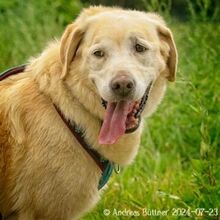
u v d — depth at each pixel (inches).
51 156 319.0
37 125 320.5
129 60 309.7
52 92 319.9
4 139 324.2
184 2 702.5
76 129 319.3
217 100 470.3
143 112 328.8
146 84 314.8
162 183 429.4
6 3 711.7
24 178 323.0
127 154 331.3
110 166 331.3
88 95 316.2
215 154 437.7
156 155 482.6
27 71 334.6
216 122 460.4
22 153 321.4
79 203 327.6
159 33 328.2
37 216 329.7
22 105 323.3
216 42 543.2
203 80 486.9
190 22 592.1
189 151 487.2
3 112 326.3
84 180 323.3
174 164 473.1
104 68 309.0
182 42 562.3
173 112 513.3
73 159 319.9
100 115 319.6
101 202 394.9
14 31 644.1
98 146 322.0
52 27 653.9
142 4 718.5
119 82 301.1
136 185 426.3
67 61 312.8
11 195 328.2
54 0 733.3
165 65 327.9
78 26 315.9
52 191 322.0
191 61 535.2
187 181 420.8
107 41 310.7
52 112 320.8
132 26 314.5
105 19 315.6
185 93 502.9
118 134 309.4
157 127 511.5
